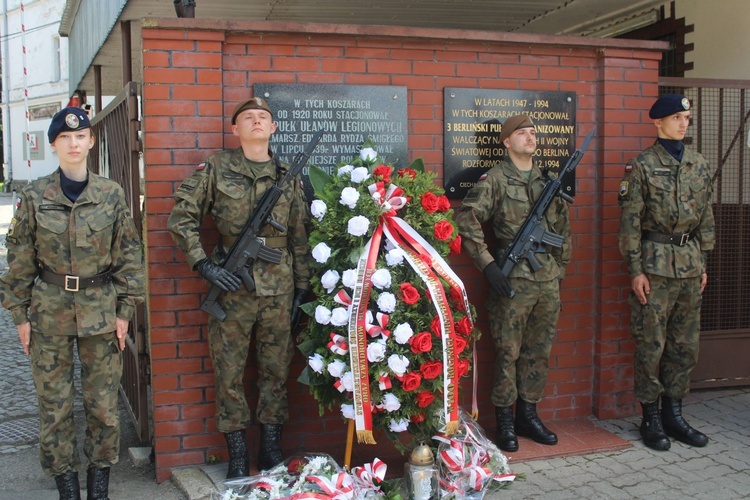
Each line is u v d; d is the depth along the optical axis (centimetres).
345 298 332
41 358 317
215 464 378
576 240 449
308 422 398
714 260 527
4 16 2327
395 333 320
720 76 564
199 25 364
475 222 387
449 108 416
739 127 527
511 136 398
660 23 631
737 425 452
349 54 396
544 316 404
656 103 415
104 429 331
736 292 529
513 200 395
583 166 448
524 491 355
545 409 450
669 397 429
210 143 371
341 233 341
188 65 366
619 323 455
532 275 393
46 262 317
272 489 319
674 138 412
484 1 566
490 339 432
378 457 393
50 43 2186
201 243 368
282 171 356
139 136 401
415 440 357
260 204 340
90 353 326
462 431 363
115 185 335
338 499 308
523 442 414
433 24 670
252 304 346
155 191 366
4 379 579
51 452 321
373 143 385
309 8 583
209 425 379
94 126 607
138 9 520
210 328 355
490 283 388
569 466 386
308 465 333
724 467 385
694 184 409
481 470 346
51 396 319
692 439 415
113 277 333
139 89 444
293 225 361
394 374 326
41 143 2272
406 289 325
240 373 356
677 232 410
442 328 327
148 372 414
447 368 329
